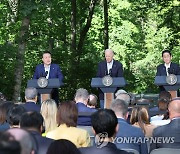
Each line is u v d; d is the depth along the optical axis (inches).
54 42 1344.7
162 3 1069.8
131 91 1414.9
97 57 1429.6
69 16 1263.5
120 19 1627.7
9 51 847.7
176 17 1085.8
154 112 382.0
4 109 284.7
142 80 1610.5
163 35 1620.3
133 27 1705.2
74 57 1103.6
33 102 358.6
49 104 293.0
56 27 1228.5
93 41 1481.3
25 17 823.7
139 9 1112.8
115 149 192.1
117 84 497.7
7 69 853.2
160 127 270.2
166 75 539.5
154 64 1708.9
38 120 207.5
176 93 509.7
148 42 1720.0
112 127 200.2
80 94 362.3
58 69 537.0
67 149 140.1
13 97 851.4
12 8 949.8
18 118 238.7
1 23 892.6
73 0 1209.4
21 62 857.5
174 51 1641.2
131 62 1766.7
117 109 264.5
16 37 904.3
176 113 268.7
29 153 101.1
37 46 1093.1
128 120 362.9
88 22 1233.4
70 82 1077.1
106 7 1258.0
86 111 354.3
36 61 1063.6
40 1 770.2
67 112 250.4
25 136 102.2
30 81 506.6
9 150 98.0
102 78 498.6
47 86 501.0
